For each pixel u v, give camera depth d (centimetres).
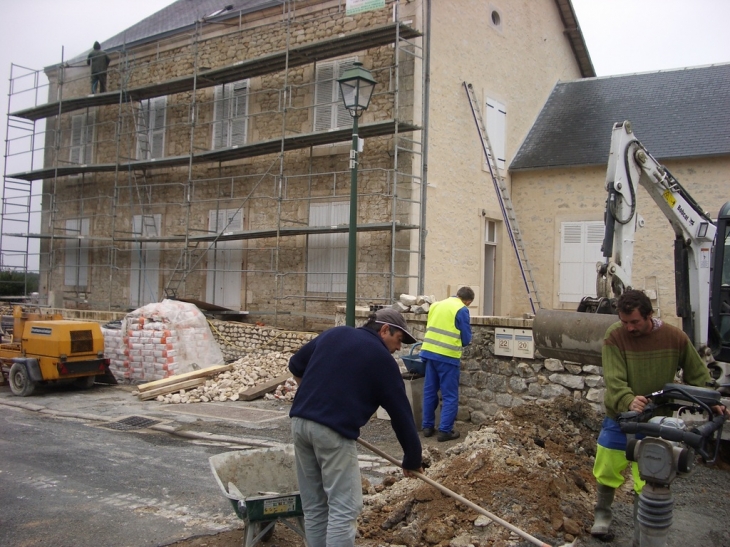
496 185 1580
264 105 1636
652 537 378
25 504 579
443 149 1470
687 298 794
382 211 1420
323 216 1512
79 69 2056
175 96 1823
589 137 1661
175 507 572
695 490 598
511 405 854
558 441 623
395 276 1332
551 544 447
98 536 504
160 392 1148
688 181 1477
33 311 1877
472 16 1575
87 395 1195
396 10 1341
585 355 652
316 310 1514
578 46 2019
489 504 474
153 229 1833
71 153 2059
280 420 958
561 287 1627
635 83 1789
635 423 384
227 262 1678
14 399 1156
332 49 1455
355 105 916
